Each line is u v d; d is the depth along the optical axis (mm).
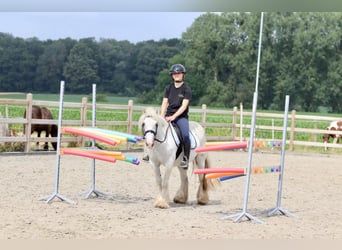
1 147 15219
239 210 8156
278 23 58406
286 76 58562
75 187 9789
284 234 6531
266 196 9703
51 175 11148
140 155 16297
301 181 11984
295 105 59344
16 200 8156
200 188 8602
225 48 61406
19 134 17500
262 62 59094
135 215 7359
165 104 8133
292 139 20547
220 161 15688
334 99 58281
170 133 7879
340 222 7445
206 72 63156
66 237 5953
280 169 7879
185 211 7879
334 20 56938
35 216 6992
